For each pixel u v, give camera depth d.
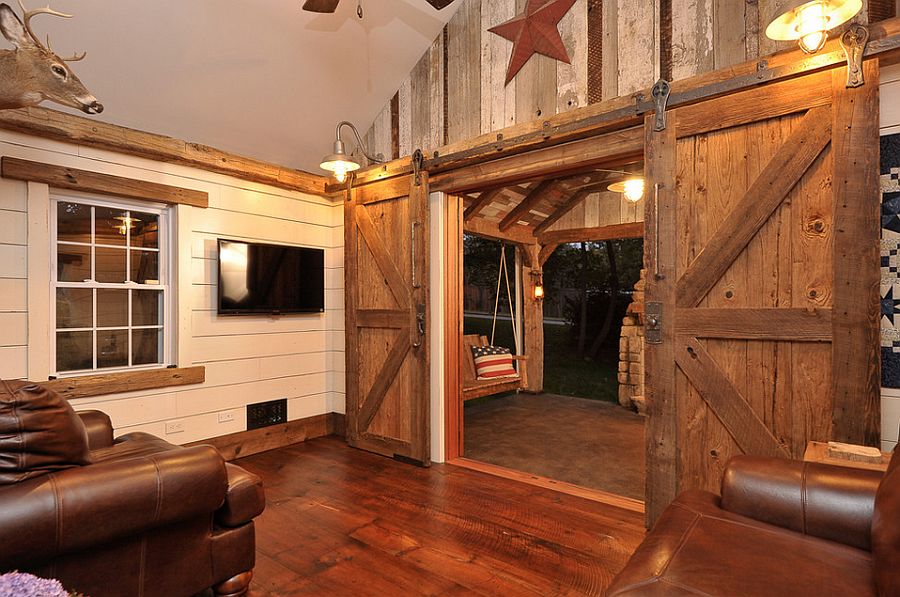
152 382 3.53
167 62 3.29
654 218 2.70
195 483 1.83
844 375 2.17
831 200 2.22
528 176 3.43
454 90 3.78
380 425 4.14
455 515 2.89
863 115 2.14
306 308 4.55
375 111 4.33
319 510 2.96
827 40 2.25
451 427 3.96
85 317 3.36
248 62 3.56
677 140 2.64
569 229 6.95
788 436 2.33
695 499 1.74
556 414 5.77
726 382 2.49
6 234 2.96
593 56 3.04
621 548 2.49
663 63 2.77
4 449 1.50
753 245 2.42
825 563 1.31
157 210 3.72
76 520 1.53
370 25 3.70
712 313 2.52
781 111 2.33
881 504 1.27
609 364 7.77
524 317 7.28
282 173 4.38
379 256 4.16
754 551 1.37
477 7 3.64
